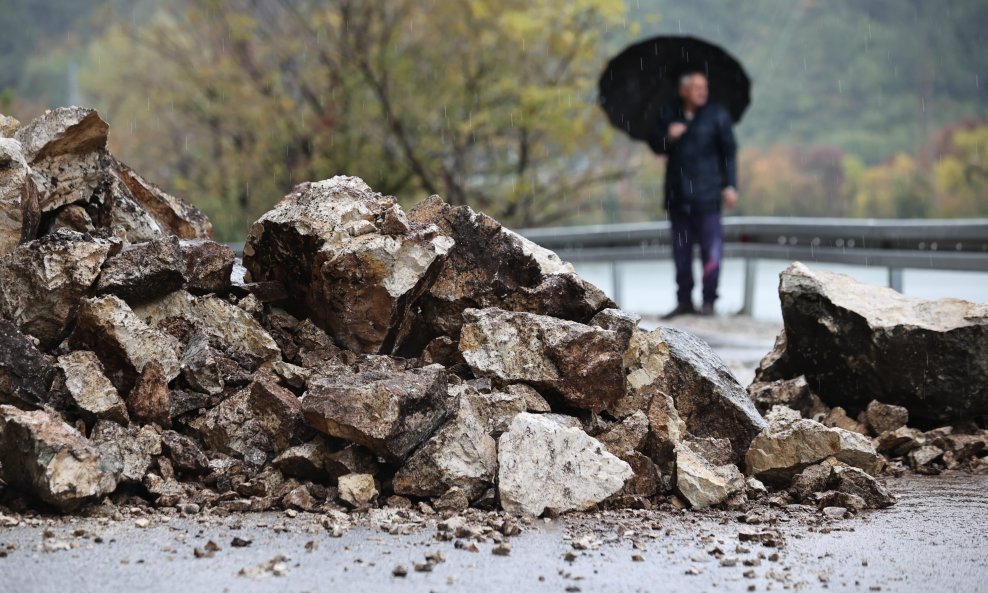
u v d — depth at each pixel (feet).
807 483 19.89
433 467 17.63
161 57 111.86
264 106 99.76
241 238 104.37
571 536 16.29
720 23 248.32
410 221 22.06
